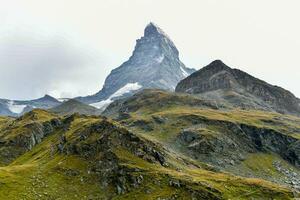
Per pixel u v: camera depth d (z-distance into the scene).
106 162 153.62
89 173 150.75
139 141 167.38
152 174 147.88
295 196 156.25
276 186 162.50
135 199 138.25
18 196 133.25
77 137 170.50
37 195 136.25
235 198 143.38
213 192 142.88
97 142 163.00
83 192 142.62
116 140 164.00
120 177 146.25
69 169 152.88
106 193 142.62
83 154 160.00
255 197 148.62
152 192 140.62
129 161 155.00
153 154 165.88
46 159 168.38
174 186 142.62
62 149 168.88
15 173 149.12
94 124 173.88
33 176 147.88
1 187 137.00
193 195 138.38
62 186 144.25
